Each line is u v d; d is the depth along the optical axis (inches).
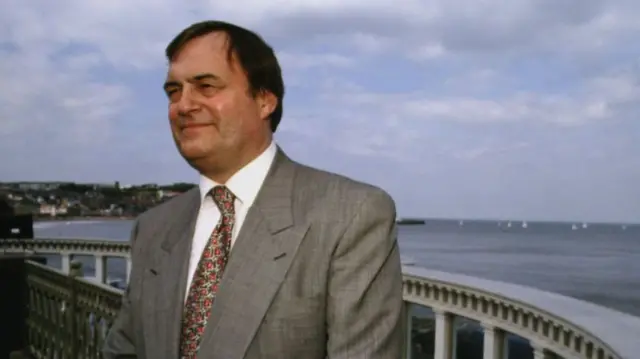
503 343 145.6
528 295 134.6
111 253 652.1
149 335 71.2
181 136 69.0
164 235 76.9
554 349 116.2
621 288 2000.5
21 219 1007.6
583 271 2785.4
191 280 69.7
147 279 75.3
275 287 62.6
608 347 86.9
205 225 71.6
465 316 159.0
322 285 63.1
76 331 193.2
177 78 68.1
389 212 66.1
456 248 5034.5
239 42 67.9
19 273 252.7
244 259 64.8
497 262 3203.7
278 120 73.5
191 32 69.3
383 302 63.0
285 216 65.5
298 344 62.1
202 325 66.1
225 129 67.0
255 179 68.9
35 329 241.0
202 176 72.0
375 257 63.7
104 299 169.5
